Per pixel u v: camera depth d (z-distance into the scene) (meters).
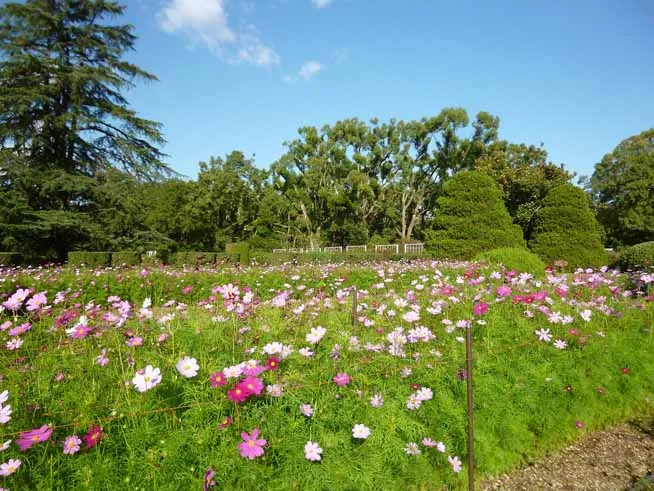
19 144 17.28
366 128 34.53
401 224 36.84
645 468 2.62
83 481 1.61
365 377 2.35
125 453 1.79
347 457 1.93
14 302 2.73
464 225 13.43
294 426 1.96
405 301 3.78
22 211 15.91
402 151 33.44
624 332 3.72
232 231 34.03
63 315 3.02
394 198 35.84
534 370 2.88
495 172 23.48
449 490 2.28
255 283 8.22
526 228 22.09
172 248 19.48
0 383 2.12
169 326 2.81
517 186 22.48
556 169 22.28
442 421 2.37
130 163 19.47
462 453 2.32
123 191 17.92
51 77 18.23
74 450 1.67
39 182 16.53
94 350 2.64
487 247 13.15
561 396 2.86
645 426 3.16
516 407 2.66
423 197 34.66
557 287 4.56
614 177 31.42
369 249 23.86
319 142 35.34
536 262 9.06
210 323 3.06
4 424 1.79
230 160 33.31
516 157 24.52
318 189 35.28
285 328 3.27
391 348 2.69
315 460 1.88
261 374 2.25
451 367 2.73
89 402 1.97
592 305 4.04
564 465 2.64
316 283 8.24
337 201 32.72
